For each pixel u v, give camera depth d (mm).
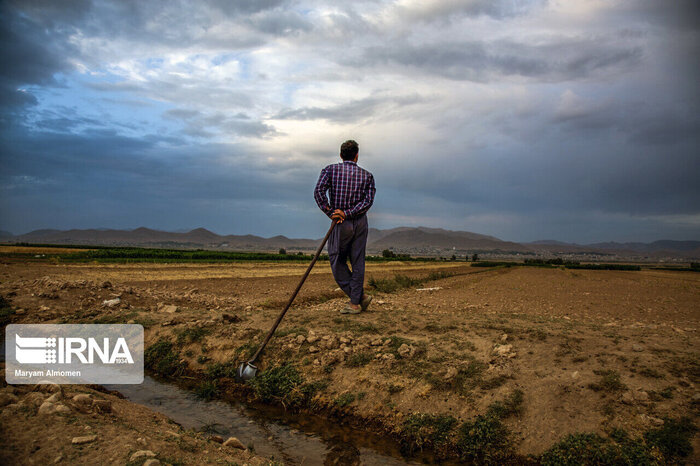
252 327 5844
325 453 3428
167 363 5320
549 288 19375
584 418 3496
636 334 5094
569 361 4309
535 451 3350
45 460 2139
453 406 3889
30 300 7598
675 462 2971
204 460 2578
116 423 2854
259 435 3699
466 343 4977
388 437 3762
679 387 3611
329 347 5035
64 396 3115
